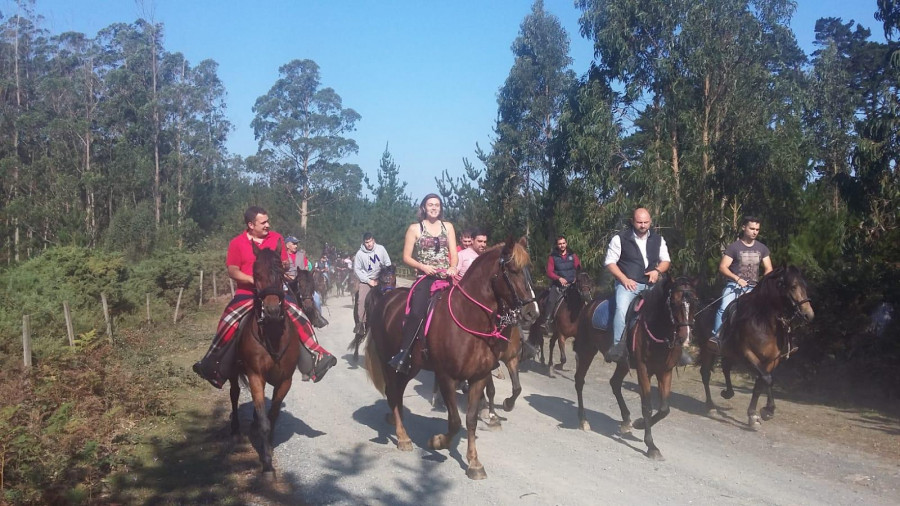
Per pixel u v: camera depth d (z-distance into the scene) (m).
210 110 55.34
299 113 59.91
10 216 36.44
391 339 7.40
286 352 6.80
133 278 19.70
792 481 6.28
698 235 16.95
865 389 10.40
